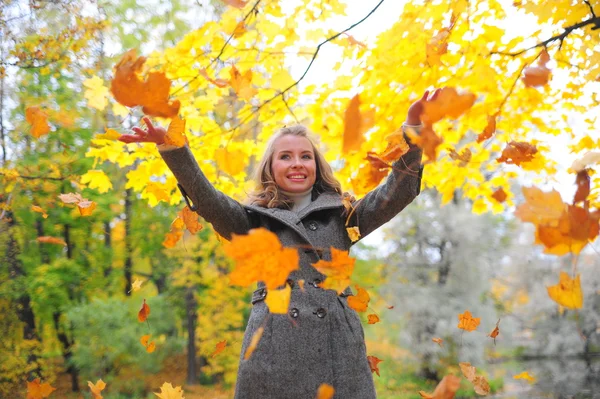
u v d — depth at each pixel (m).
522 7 2.25
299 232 1.83
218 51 2.16
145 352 13.29
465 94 1.41
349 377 1.73
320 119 2.56
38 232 12.41
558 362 11.16
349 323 1.82
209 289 13.82
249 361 1.76
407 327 14.14
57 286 12.16
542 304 11.63
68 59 4.09
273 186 2.03
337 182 2.16
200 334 13.49
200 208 1.85
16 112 5.82
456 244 14.34
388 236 15.06
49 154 6.01
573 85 2.61
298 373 1.70
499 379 12.65
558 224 1.27
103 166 9.08
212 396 14.38
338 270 1.46
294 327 1.74
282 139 2.06
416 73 2.43
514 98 2.70
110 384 13.55
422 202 14.95
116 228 14.64
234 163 2.21
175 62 2.13
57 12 3.98
